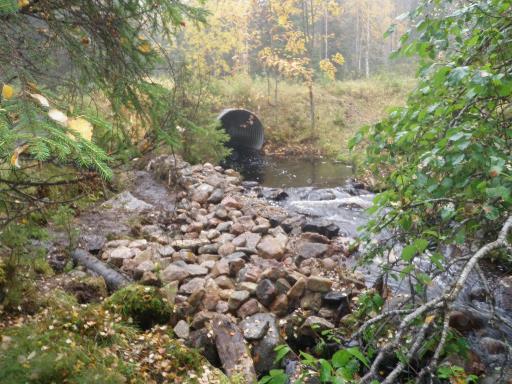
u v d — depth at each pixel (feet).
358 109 56.08
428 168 8.92
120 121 10.28
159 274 15.98
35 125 5.02
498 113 9.07
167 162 28.91
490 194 6.91
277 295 14.74
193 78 33.58
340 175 36.32
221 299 14.88
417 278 8.61
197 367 10.80
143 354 10.72
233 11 52.90
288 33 50.14
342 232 22.77
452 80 7.80
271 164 41.19
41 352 8.82
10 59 6.77
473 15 9.43
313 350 12.82
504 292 14.65
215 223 22.24
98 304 12.80
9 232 10.47
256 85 57.00
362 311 11.19
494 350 11.63
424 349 7.73
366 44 98.68
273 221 22.97
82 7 9.41
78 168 9.23
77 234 17.87
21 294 11.20
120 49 10.02
